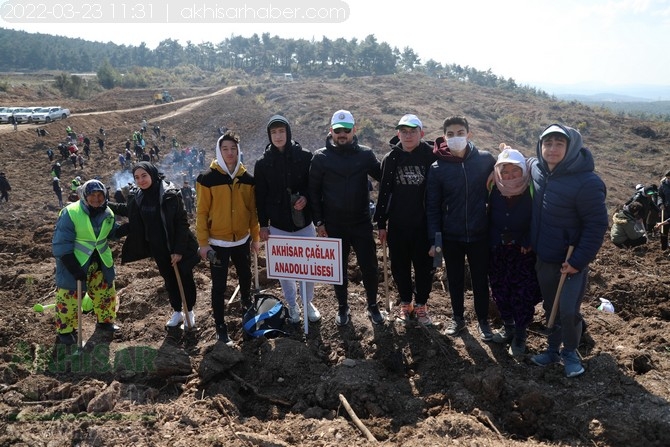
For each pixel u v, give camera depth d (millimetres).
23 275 7367
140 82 96188
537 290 4426
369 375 4332
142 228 5148
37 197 24156
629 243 9117
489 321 5379
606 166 53875
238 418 3986
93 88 86250
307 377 4488
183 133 51281
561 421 3709
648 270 7277
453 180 4461
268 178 4898
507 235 4438
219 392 4277
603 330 5023
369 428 3779
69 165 32500
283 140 4734
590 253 3863
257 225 5363
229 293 6246
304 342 5066
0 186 21875
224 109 65062
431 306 5621
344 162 4684
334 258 4855
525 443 3527
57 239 4879
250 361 4727
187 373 4598
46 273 7523
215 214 4867
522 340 4520
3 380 4461
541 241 4125
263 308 5285
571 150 3885
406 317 5191
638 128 68750
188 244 5168
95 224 5062
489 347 4719
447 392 4137
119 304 6074
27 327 5602
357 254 4992
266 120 59844
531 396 3818
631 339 4750
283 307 5387
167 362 4562
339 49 149000
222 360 4562
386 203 4871
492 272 4641
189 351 5004
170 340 5254
